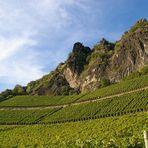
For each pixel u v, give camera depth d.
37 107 171.50
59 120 133.75
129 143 42.72
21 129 121.69
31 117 147.62
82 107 144.38
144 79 160.38
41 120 141.50
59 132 104.25
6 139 103.50
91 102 149.38
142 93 132.75
